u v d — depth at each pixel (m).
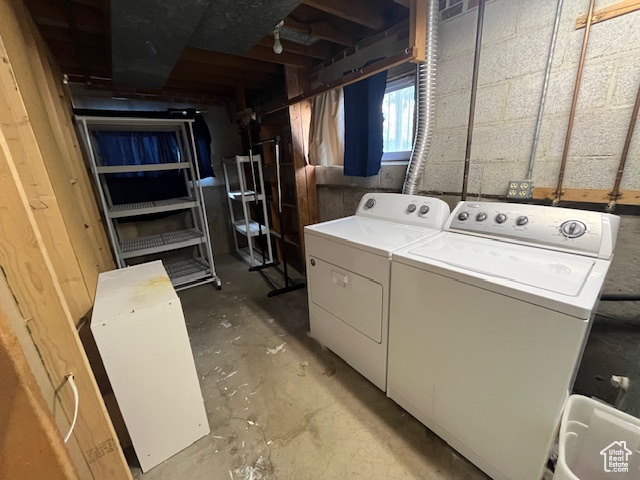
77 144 2.14
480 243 1.32
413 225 1.69
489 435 1.06
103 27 1.81
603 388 1.35
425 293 1.15
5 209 0.65
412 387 1.32
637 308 1.24
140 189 3.16
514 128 1.46
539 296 0.83
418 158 1.77
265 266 3.54
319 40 2.38
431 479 1.13
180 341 1.20
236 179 4.07
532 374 0.89
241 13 1.45
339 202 2.82
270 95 3.54
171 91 3.42
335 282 1.63
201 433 1.33
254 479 1.16
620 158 1.17
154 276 1.46
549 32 1.28
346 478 1.15
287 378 1.70
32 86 1.17
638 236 1.19
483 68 1.52
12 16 1.07
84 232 1.49
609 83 1.16
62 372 0.81
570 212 1.19
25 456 0.56
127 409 1.13
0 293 0.58
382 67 1.61
